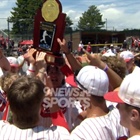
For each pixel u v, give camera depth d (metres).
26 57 3.05
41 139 2.16
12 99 2.15
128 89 2.12
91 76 2.62
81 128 2.49
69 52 3.37
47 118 2.82
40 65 2.97
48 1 3.07
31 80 2.23
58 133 2.26
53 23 3.07
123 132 2.59
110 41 40.53
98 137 2.43
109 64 3.61
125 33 41.12
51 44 3.09
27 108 2.14
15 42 28.84
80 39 37.34
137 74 2.21
